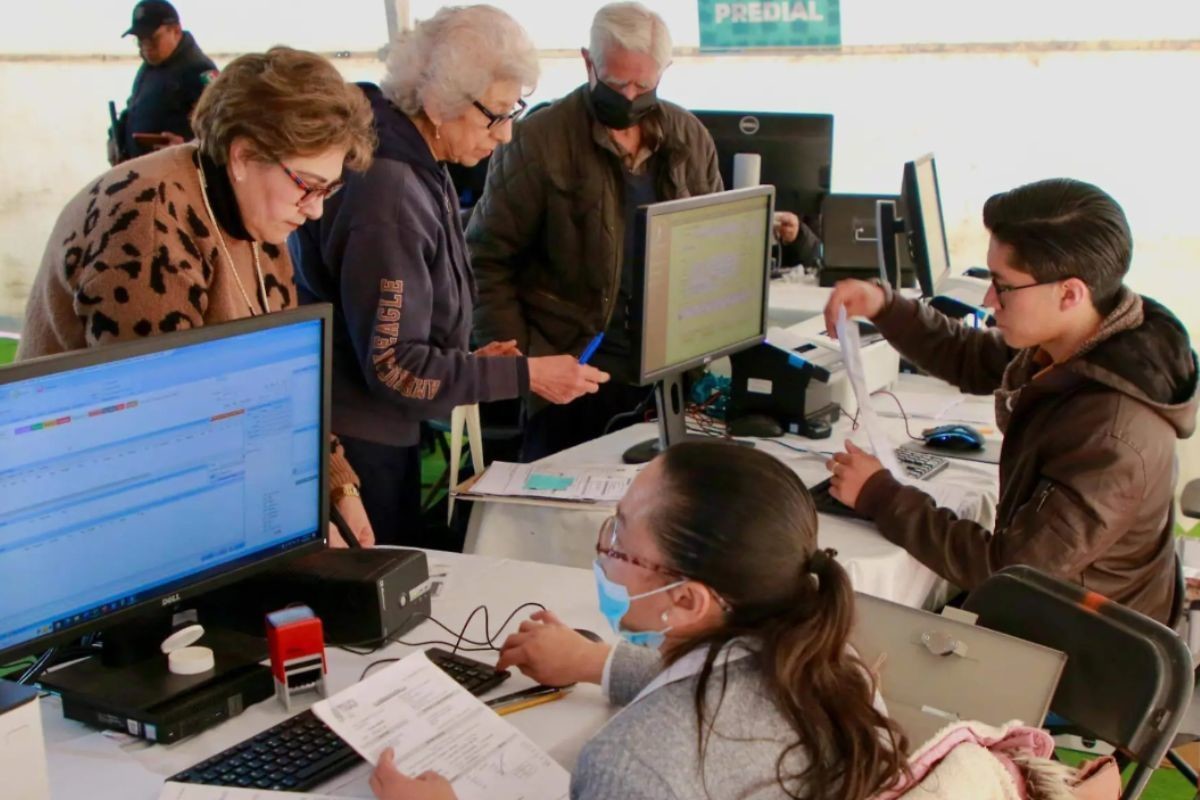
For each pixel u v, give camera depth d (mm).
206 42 5715
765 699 1020
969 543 1977
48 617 1380
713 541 1044
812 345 2734
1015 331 1928
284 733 1409
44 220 6086
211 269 1748
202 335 1436
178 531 1499
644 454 2500
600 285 3090
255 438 1558
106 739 1421
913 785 1101
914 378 3193
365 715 1354
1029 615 1616
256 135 1629
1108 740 1519
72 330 1713
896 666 1554
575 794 1040
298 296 2344
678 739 1005
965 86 4688
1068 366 1897
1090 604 1575
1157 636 1501
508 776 1318
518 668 1591
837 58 4816
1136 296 1917
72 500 1366
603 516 2199
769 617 1060
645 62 2871
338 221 2189
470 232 3121
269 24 5617
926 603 2291
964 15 4629
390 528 2451
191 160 1727
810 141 3906
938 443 2613
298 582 1656
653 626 1104
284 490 1622
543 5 5133
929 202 3512
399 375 2223
